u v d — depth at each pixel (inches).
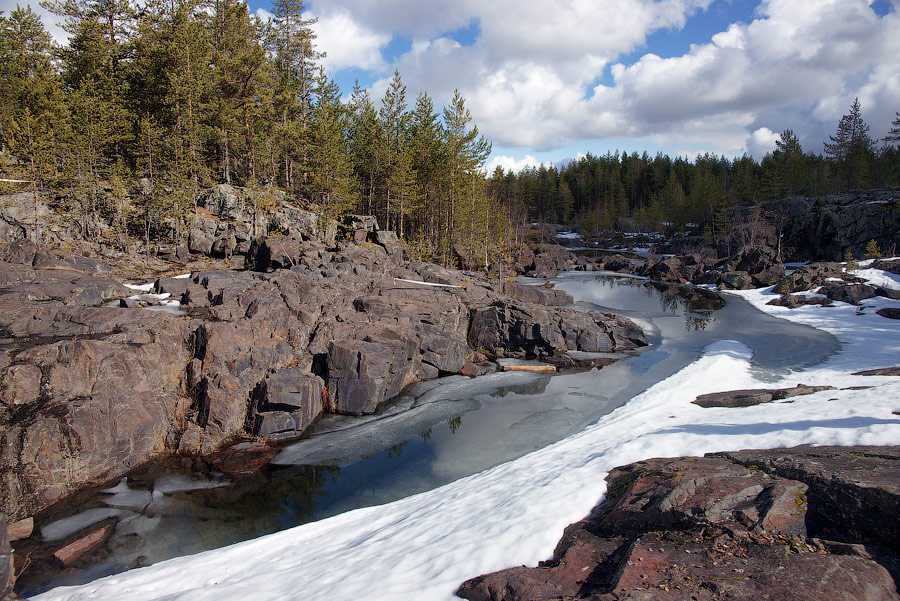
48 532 534.6
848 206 2454.5
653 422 654.5
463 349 1162.0
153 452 700.7
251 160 1908.2
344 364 881.5
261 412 767.1
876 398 575.8
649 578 269.7
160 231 1592.0
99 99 1567.4
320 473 679.7
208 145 1931.6
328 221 1882.4
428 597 303.9
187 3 1743.4
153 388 739.4
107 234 1497.3
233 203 1724.9
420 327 1119.0
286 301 1015.0
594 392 986.1
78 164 1433.3
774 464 378.3
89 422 624.1
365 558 374.3
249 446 731.4
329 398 878.4
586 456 537.6
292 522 567.2
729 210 3417.8
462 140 2330.2
